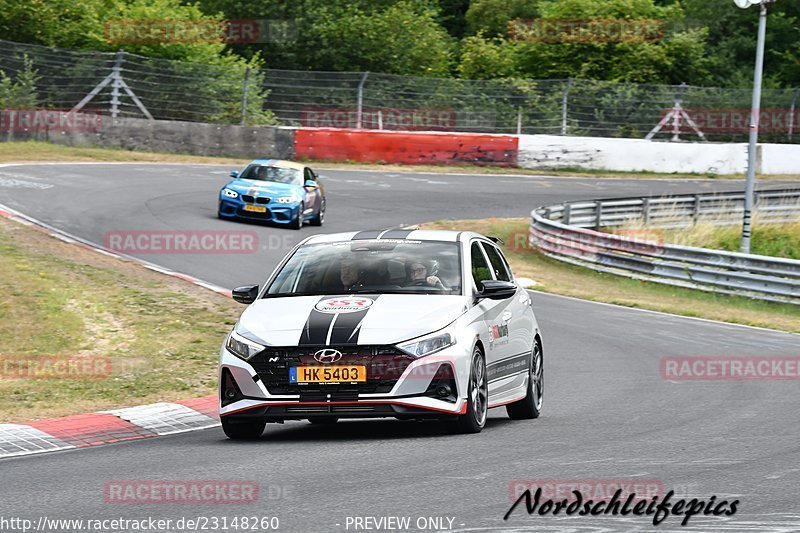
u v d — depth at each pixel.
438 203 119.81
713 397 41.19
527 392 36.66
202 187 112.56
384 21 198.62
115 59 148.38
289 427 35.53
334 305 31.42
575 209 115.25
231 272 74.31
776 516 20.75
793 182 159.25
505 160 153.88
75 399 40.78
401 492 22.86
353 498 22.31
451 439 30.19
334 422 36.31
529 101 165.62
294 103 155.75
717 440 30.30
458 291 32.78
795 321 75.50
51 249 73.94
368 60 197.38
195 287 68.00
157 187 109.19
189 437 32.62
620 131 168.50
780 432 32.03
